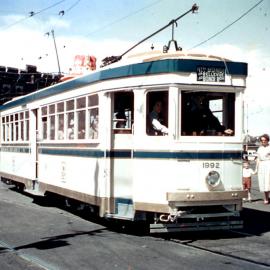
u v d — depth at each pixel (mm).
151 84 9539
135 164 9703
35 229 10727
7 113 18422
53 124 13406
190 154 9359
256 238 9828
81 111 11484
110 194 10203
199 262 7781
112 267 7484
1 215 12781
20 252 8508
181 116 9398
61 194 12734
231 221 9633
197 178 9375
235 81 9742
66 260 7938
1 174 19297
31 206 14711
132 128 9969
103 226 11148
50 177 13609
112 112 10289
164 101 9547
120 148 10109
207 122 9625
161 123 9562
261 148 15031
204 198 9227
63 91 12594
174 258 8031
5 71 36594
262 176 14992
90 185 10906
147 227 10625
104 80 10344
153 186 9469
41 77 37031
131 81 9805
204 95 9617
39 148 14586
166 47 10312
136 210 9656
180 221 9711
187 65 9367
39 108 14609
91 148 10875
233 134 9789
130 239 9586
